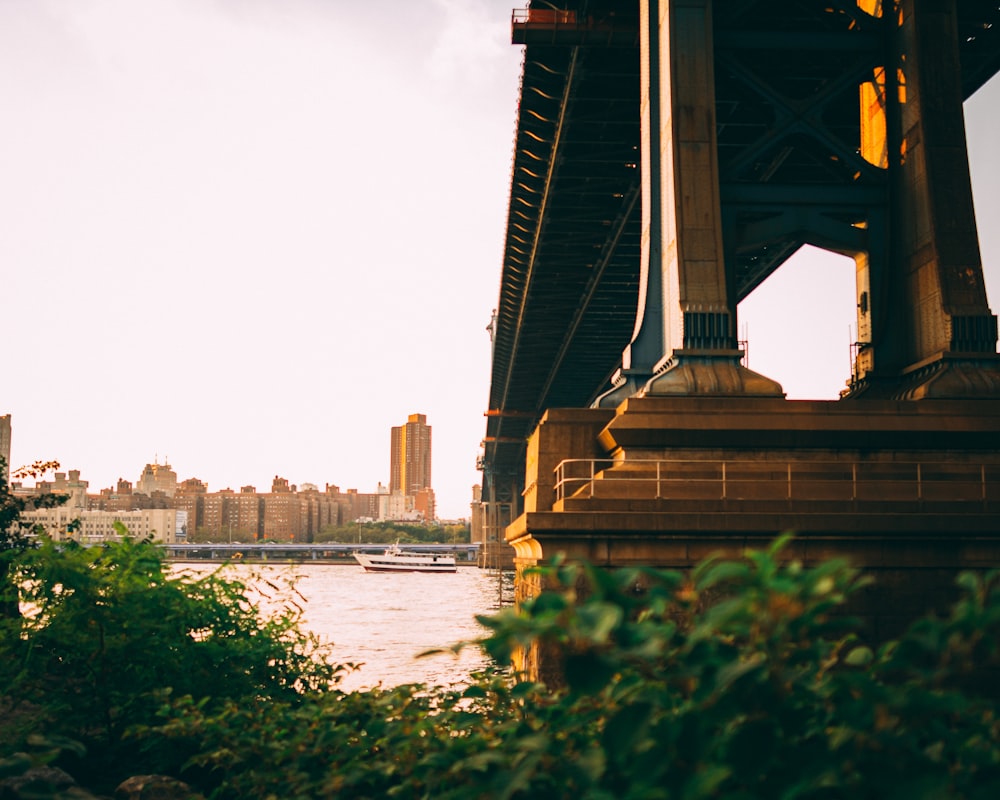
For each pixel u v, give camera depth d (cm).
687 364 2209
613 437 2027
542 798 350
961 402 2117
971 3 3631
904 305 2466
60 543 937
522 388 11806
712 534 1702
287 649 1101
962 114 2427
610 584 295
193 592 1035
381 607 7781
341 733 567
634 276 7294
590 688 271
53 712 878
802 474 1977
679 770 296
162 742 846
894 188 2527
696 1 2462
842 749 295
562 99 4700
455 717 571
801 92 3984
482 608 7612
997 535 1716
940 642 274
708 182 2358
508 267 7731
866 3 2794
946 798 249
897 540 1717
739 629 329
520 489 17450
